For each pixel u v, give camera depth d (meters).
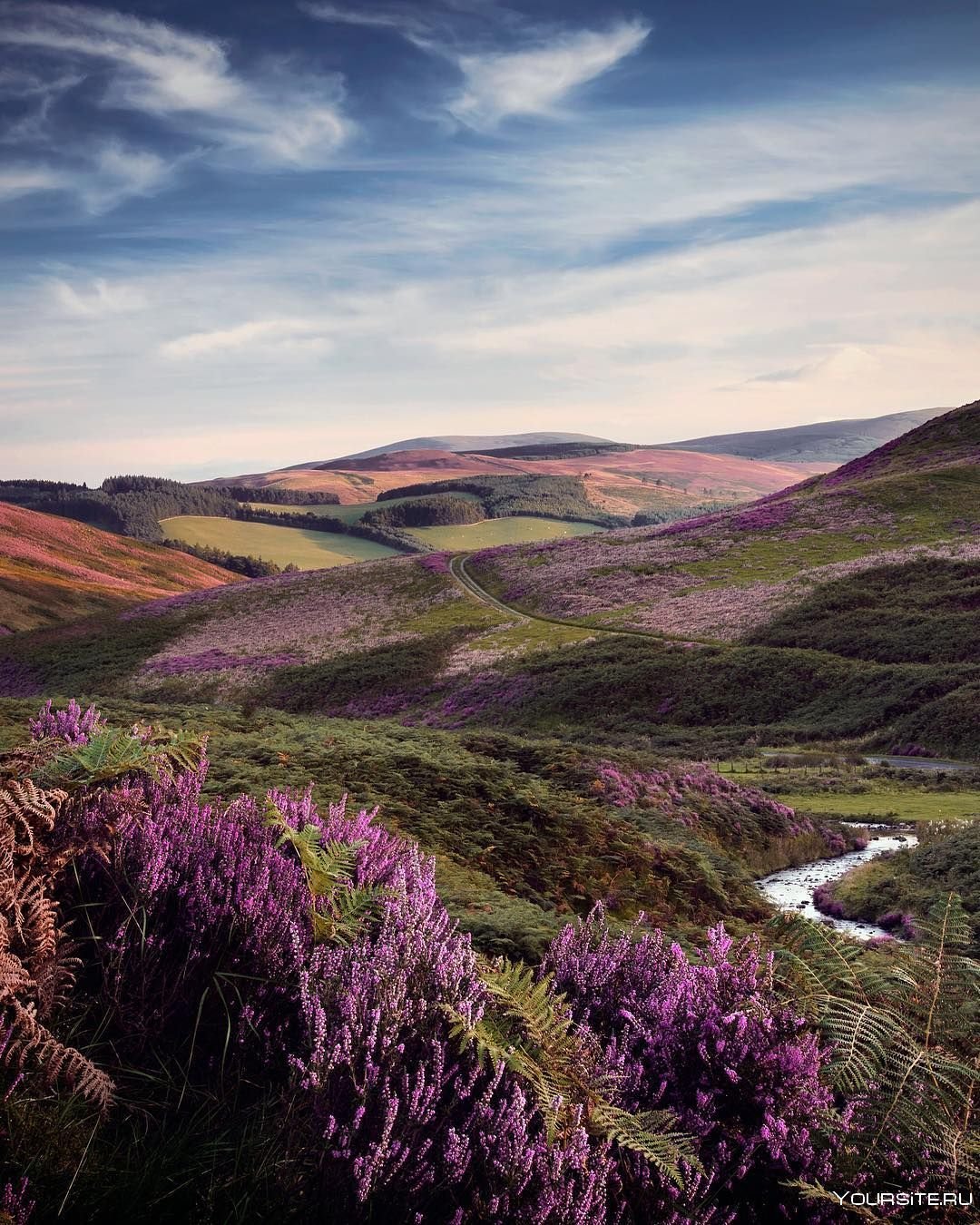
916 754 49.12
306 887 4.19
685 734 60.94
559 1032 3.43
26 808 3.57
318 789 11.49
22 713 17.67
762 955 4.35
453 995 3.46
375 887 4.34
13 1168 2.72
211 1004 3.68
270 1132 3.09
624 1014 3.71
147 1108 3.19
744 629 78.94
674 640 80.38
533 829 12.98
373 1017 3.18
